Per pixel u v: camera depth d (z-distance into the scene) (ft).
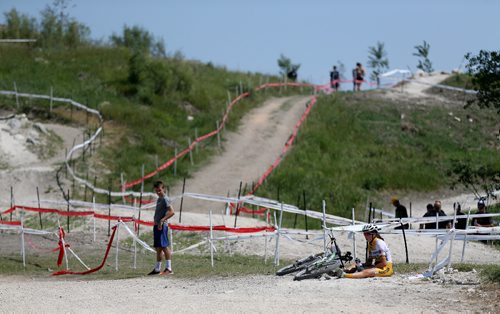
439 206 224.33
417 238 230.89
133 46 583.99
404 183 352.49
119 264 183.83
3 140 337.93
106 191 296.92
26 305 115.44
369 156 392.06
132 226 236.43
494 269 128.06
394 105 472.03
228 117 438.81
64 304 116.16
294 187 335.47
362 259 191.83
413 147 405.80
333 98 487.61
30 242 220.84
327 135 413.18
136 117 402.31
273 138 413.59
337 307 105.91
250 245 209.87
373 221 182.29
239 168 363.35
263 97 522.06
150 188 328.08
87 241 221.46
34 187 302.04
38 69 465.88
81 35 563.48
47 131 359.66
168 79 457.68
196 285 137.08
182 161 366.43
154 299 119.34
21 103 392.88
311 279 133.90
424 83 511.81
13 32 525.75
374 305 107.04
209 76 541.75
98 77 466.70
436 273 134.41
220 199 232.32
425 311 102.27
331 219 212.84
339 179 354.13
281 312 103.71
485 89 193.88
